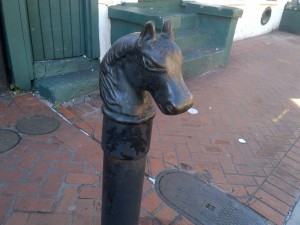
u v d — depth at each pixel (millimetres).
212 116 3791
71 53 4215
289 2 10570
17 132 3006
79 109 3619
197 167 2771
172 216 2207
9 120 3205
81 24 4160
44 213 2109
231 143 3227
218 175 2691
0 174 2432
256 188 2572
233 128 3555
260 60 6590
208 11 5504
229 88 4781
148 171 2643
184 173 2668
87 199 2258
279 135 3502
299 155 3133
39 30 3773
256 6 8508
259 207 2367
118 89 1172
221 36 5590
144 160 1383
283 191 2568
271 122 3805
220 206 2342
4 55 3607
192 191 2463
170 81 1017
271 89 4934
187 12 5859
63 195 2275
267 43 8359
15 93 3785
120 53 1114
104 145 1313
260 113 4027
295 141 3398
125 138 1237
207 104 4113
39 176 2447
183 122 3559
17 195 2238
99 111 3615
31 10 3611
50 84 3674
